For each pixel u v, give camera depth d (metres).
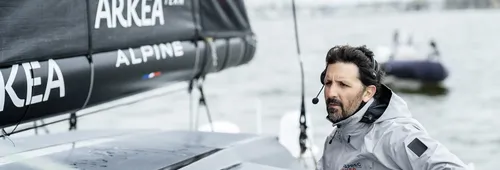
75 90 2.16
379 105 1.95
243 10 3.35
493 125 14.20
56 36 2.07
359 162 1.97
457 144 12.38
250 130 14.19
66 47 2.11
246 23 3.39
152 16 2.57
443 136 13.25
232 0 3.23
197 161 2.31
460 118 15.47
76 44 2.15
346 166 2.01
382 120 1.92
